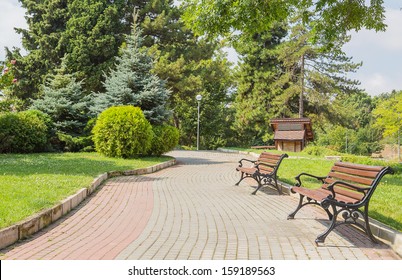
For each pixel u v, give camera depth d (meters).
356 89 37.97
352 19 13.94
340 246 5.38
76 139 19.78
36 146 18.73
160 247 5.25
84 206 7.75
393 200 8.49
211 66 37.16
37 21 35.56
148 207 7.90
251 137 44.50
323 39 15.91
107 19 32.81
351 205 5.58
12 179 9.06
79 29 32.53
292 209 7.91
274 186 9.80
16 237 5.36
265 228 6.32
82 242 5.43
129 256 4.86
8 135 17.47
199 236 5.81
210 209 7.81
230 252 5.06
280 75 40.88
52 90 21.12
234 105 47.12
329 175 7.32
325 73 37.56
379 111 37.62
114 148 16.52
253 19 12.55
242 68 40.78
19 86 32.44
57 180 9.24
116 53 33.56
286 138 24.52
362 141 58.19
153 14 36.72
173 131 19.41
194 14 12.30
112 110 16.70
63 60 22.30
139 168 13.45
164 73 31.95
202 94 40.06
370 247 5.36
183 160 20.11
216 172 14.80
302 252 5.09
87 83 31.98
